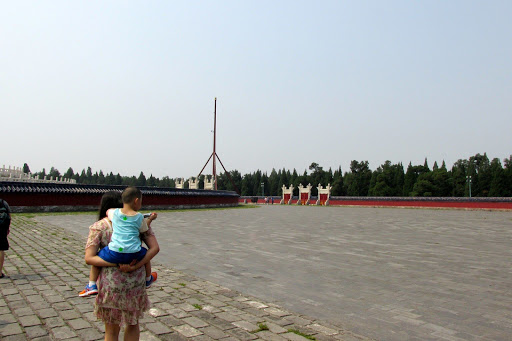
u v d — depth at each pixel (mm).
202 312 6262
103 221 4086
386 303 7090
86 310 6176
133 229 3945
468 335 5520
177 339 5066
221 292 7633
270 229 21000
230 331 5402
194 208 45250
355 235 18406
